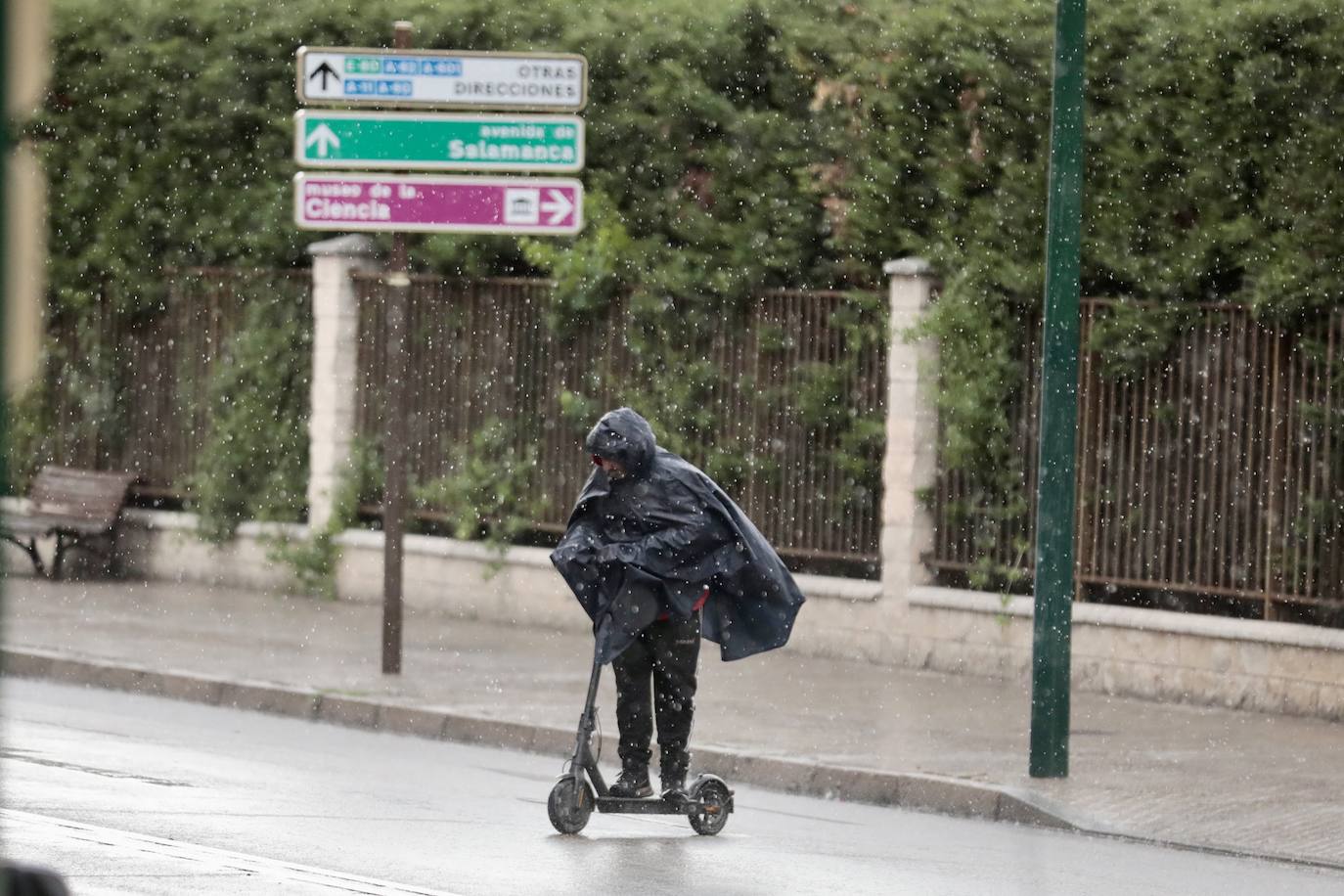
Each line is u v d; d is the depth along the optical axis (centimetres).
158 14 2675
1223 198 1889
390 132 1841
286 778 1379
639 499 1184
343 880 995
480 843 1141
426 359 2441
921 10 2095
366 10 2531
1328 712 1769
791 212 2208
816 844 1205
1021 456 2016
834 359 2141
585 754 1190
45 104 2734
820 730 1641
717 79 2286
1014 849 1218
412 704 1717
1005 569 2006
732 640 1210
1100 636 1902
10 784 1260
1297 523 1827
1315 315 1823
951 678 1980
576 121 1839
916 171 2108
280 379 2575
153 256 2686
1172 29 1919
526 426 2358
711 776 1223
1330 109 1817
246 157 2619
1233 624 1823
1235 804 1366
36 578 2598
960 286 2031
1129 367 1922
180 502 2714
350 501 2478
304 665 1934
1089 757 1535
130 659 1930
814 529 2155
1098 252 1952
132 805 1207
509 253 2414
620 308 2289
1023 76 2030
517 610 2330
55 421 2773
